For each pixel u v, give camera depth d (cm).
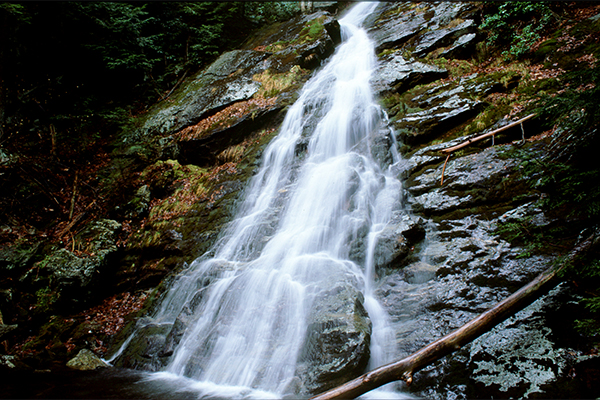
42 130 1024
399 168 657
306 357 405
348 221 585
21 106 1044
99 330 611
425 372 364
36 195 849
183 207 807
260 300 504
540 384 319
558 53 773
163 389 418
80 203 873
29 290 648
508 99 693
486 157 586
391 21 1238
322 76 1029
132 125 1116
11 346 574
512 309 337
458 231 513
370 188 638
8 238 721
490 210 518
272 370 413
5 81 1052
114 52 1277
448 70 881
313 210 639
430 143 699
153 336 540
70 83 1214
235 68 1153
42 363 529
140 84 1302
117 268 741
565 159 498
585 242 348
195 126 993
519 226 457
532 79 723
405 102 815
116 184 918
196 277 614
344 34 1263
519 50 830
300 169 753
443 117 708
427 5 1195
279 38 1266
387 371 303
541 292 345
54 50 1178
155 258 736
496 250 462
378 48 1074
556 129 550
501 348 358
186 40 1447
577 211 442
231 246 654
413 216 567
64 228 787
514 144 586
